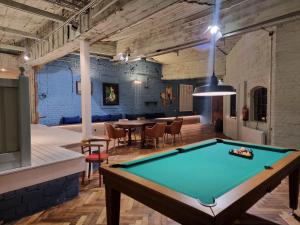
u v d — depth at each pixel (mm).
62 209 3029
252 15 3834
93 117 9133
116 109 10195
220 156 2709
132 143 7352
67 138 5285
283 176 2234
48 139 5141
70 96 8797
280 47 4535
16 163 2891
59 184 3236
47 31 6090
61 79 8555
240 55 7246
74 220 2738
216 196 1584
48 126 7551
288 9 3379
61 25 4715
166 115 12445
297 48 4301
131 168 2246
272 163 2357
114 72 10039
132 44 6934
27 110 2961
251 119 6426
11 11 5035
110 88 9906
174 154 2783
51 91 8336
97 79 9484
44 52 6410
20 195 2871
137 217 2762
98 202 3213
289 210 2900
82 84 5012
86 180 4066
